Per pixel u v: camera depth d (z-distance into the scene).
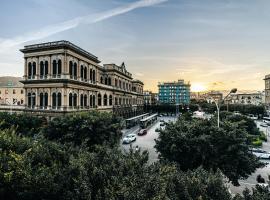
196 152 17.47
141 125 69.38
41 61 45.34
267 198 10.12
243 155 17.27
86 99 51.25
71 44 44.16
